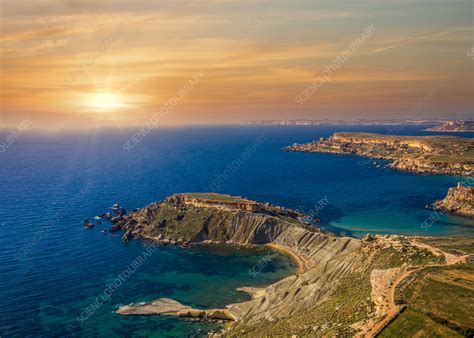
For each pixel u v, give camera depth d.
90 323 97.31
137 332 93.88
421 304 61.38
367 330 58.56
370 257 97.38
